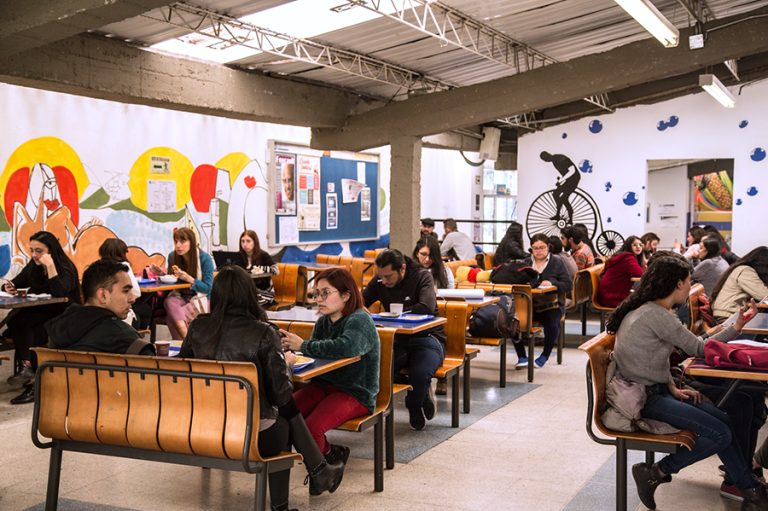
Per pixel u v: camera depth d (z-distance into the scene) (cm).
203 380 309
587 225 1478
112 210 1014
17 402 608
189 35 793
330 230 1427
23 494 412
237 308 336
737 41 911
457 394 553
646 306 367
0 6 547
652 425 361
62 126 945
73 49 708
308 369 370
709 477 446
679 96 1404
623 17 984
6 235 883
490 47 1006
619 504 362
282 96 984
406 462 473
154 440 317
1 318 850
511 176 2077
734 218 1384
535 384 702
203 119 1145
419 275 571
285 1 706
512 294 709
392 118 1074
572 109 1468
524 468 462
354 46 915
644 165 1434
